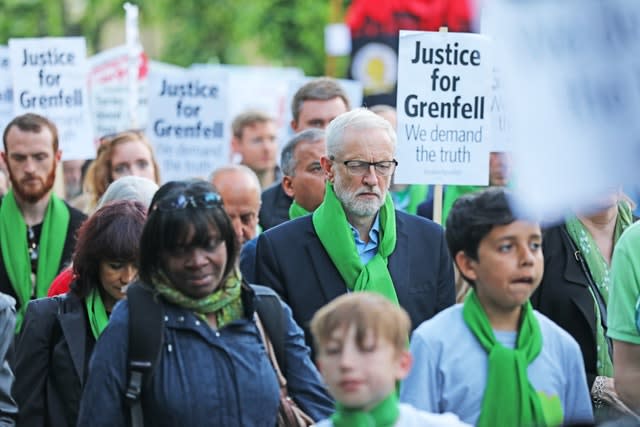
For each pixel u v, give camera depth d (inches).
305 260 211.2
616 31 88.7
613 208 226.8
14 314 193.8
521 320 157.8
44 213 294.7
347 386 129.6
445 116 244.5
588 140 89.3
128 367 158.4
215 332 161.0
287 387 169.8
